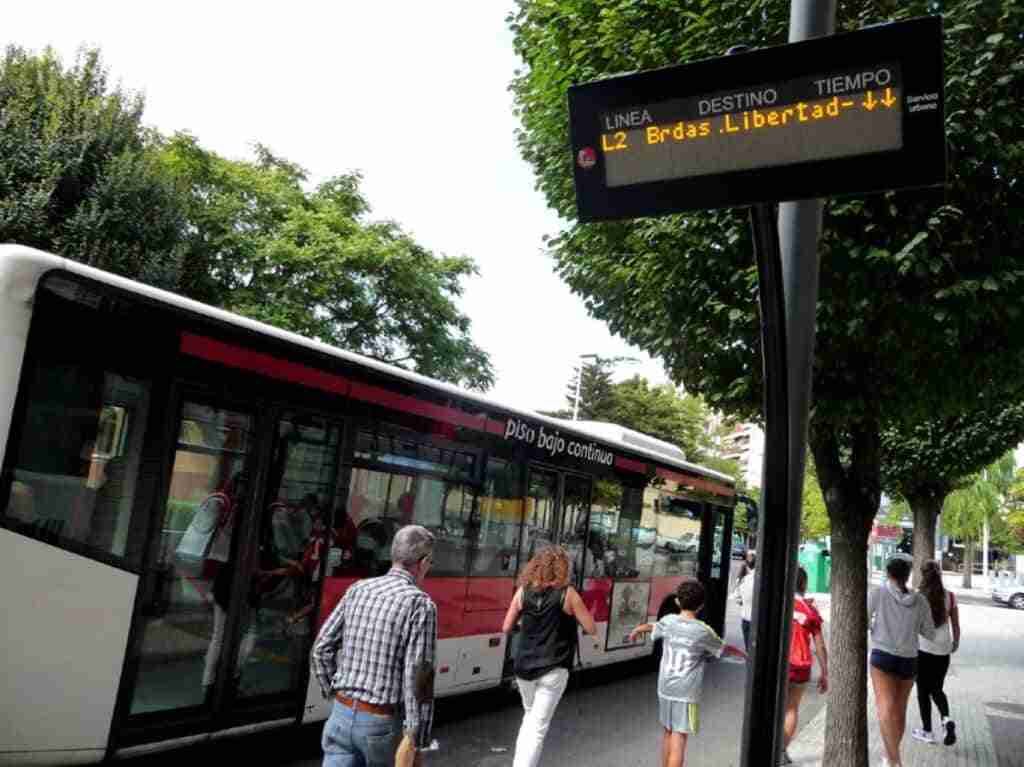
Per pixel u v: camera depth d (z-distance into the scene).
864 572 7.07
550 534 9.74
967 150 5.57
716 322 6.47
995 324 5.95
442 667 8.10
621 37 6.81
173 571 5.74
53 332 5.14
